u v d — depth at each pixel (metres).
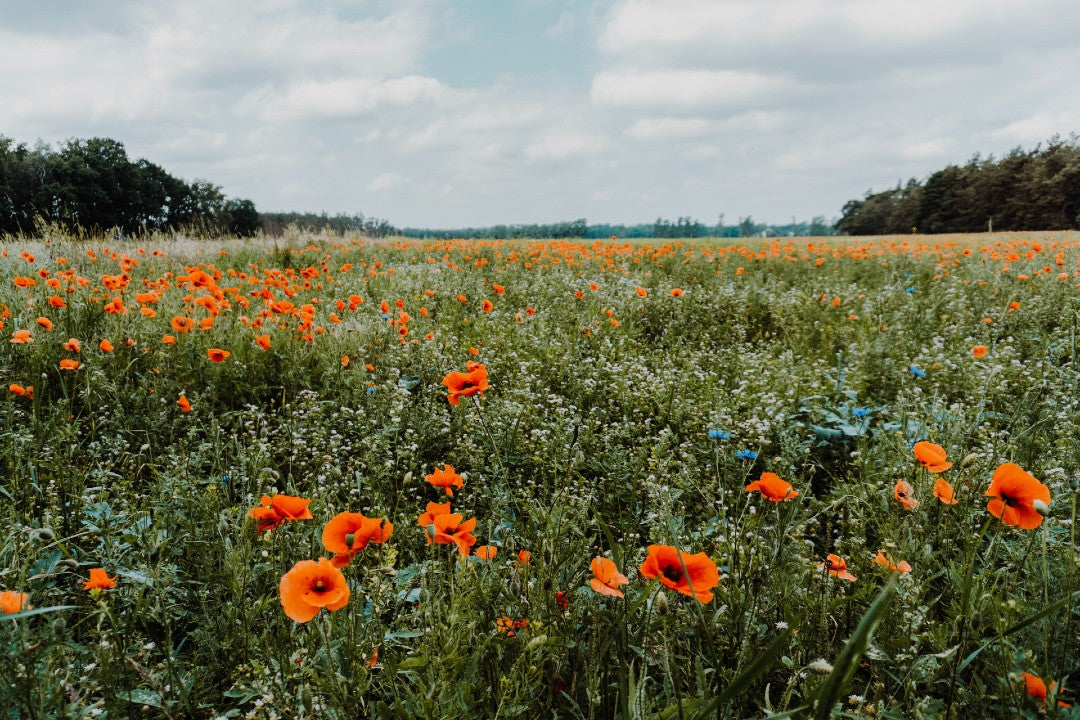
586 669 1.59
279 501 1.78
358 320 7.03
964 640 1.70
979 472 2.66
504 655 1.67
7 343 4.74
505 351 6.19
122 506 2.79
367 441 3.49
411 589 2.17
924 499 2.43
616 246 18.28
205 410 4.25
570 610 1.77
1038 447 3.29
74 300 5.95
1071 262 11.12
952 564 1.98
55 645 1.58
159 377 4.61
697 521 3.04
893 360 5.48
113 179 60.69
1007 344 6.35
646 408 4.70
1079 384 4.25
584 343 6.79
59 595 2.15
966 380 4.95
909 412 4.07
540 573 1.76
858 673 1.95
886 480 3.00
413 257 14.80
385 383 4.68
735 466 3.36
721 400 4.65
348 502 2.93
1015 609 1.76
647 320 8.13
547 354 6.05
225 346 5.32
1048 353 5.41
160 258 10.95
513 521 2.56
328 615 1.59
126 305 6.10
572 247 16.98
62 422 3.64
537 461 3.29
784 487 1.90
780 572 1.92
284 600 1.35
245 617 1.91
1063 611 1.74
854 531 2.48
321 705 1.54
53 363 4.58
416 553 2.52
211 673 1.92
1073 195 65.06
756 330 7.97
